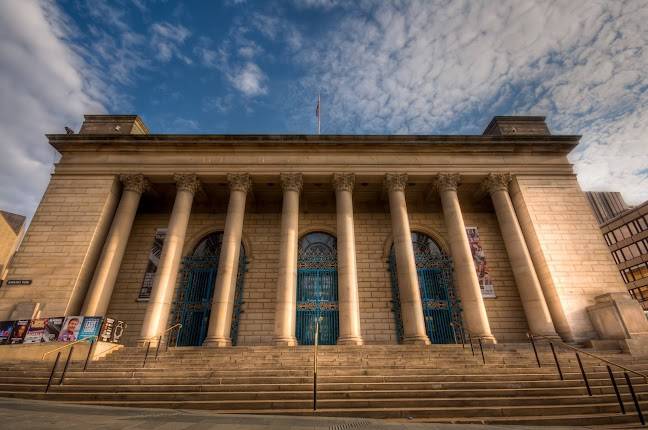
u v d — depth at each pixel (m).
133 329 20.92
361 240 24.98
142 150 23.36
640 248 53.00
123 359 14.65
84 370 12.63
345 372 12.17
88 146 23.36
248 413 8.91
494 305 22.20
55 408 8.12
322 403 9.48
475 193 25.44
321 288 23.33
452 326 21.77
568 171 23.38
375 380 11.34
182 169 22.91
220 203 26.09
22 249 19.92
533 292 19.45
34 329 15.77
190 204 22.17
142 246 24.08
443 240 24.86
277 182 23.58
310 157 23.42
